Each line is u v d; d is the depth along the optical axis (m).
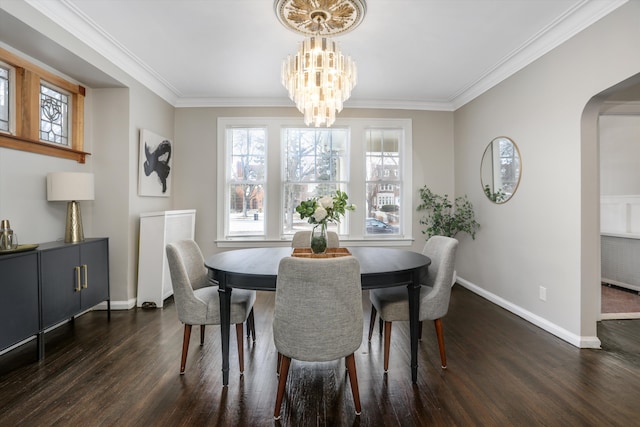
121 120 3.22
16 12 2.03
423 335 2.63
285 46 2.81
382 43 2.75
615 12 2.08
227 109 4.20
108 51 2.84
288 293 1.53
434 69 3.27
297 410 1.68
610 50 2.12
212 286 2.41
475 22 2.43
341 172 4.29
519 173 3.05
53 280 2.36
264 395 1.81
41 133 2.72
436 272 2.44
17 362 2.17
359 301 1.60
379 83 3.64
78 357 2.24
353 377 1.63
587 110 2.35
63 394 1.81
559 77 2.56
